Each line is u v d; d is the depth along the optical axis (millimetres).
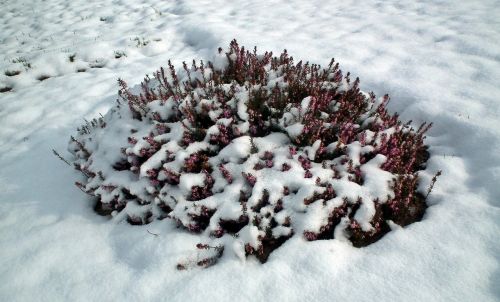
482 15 6062
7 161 4340
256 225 2566
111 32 7922
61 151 4398
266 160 2873
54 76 6520
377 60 5203
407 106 4246
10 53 7535
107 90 5695
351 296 2107
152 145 3059
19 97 5816
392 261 2254
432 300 2014
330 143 3023
